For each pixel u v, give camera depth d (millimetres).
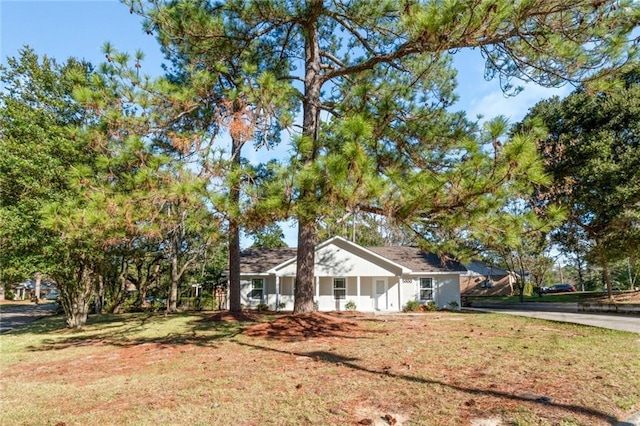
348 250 22875
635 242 19125
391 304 23406
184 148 7523
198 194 6543
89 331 13383
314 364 6688
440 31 6121
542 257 35719
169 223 7812
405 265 23969
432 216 6754
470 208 6207
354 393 4949
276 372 6184
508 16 6145
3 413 4625
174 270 22000
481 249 7891
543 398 4625
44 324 16984
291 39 12391
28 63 14500
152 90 8070
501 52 8031
